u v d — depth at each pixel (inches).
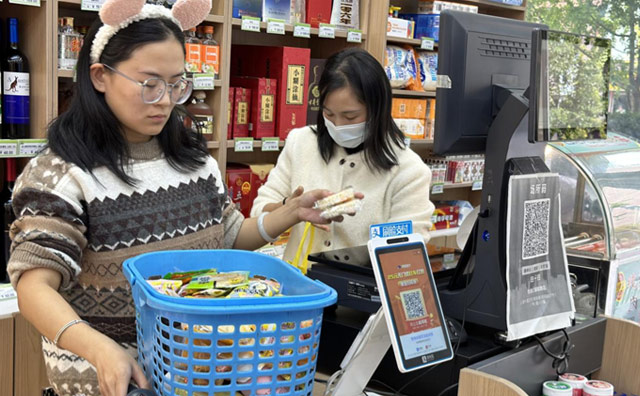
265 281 56.7
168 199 61.9
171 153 63.4
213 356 46.2
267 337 47.5
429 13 195.2
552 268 73.5
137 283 49.5
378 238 56.7
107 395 46.6
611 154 98.4
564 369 75.3
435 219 203.2
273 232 73.3
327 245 97.7
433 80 195.5
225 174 149.6
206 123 144.2
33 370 110.3
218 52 144.3
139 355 52.9
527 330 69.9
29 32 122.4
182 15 59.5
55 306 50.6
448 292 74.4
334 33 163.9
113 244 58.8
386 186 95.7
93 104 57.3
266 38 175.0
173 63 56.6
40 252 53.0
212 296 51.9
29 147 117.8
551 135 67.1
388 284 55.8
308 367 49.5
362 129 91.5
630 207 94.8
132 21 55.3
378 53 172.9
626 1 253.1
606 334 84.4
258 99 152.3
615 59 257.8
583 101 71.5
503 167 69.8
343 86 88.3
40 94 121.1
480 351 68.2
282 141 156.3
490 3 211.8
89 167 57.0
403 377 68.9
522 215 69.7
